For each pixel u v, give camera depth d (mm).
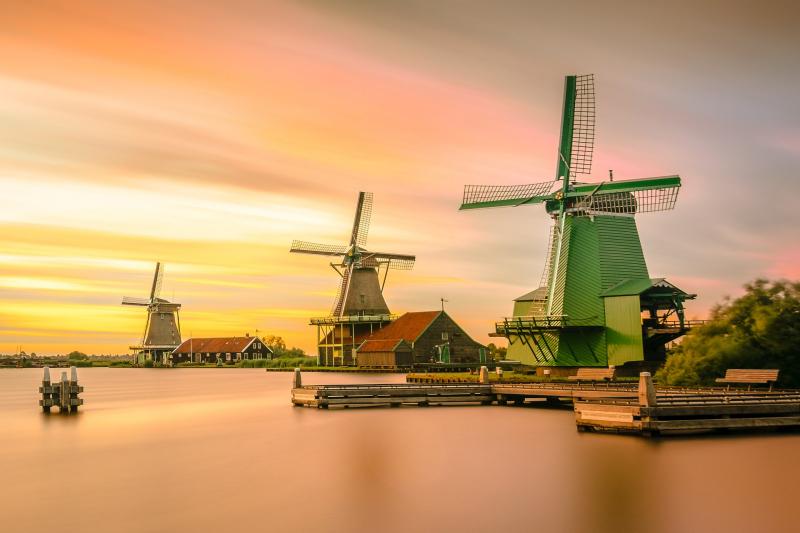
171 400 55031
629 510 17375
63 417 42344
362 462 23891
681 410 27219
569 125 59125
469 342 101438
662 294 54719
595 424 28906
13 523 17750
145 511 18500
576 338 56250
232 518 17625
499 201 63312
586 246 56906
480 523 16734
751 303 40125
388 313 108688
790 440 25938
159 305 167750
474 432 29812
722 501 17922
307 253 105062
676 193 55344
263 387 72250
